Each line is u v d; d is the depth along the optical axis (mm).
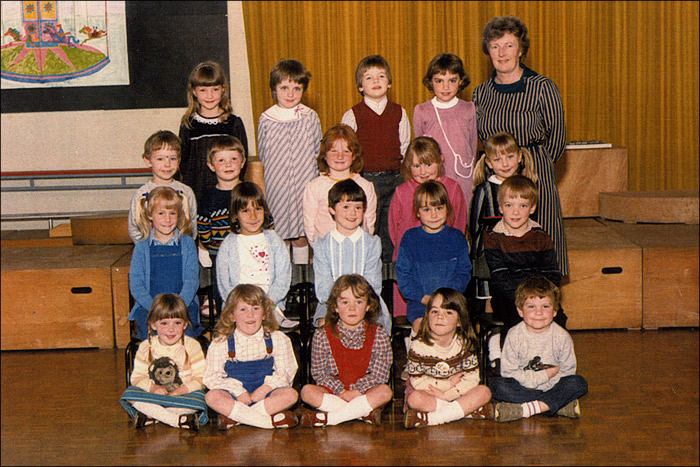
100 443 2682
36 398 3115
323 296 3090
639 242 3938
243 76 5395
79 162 5520
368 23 5211
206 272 3182
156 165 3402
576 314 3826
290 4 5188
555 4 5293
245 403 2777
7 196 5570
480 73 5305
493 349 2996
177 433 2770
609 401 2973
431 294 3006
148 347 2865
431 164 3307
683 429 2713
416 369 2855
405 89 5312
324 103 5293
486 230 3244
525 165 3336
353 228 3078
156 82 5434
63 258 3924
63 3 5340
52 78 5422
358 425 2811
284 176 3703
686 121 5414
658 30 5312
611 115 5445
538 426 2770
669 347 3582
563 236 3490
